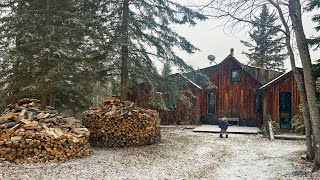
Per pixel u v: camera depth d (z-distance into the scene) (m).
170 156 9.41
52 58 10.86
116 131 11.02
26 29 11.14
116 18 13.27
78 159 8.51
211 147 11.40
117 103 11.83
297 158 9.05
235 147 11.52
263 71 20.16
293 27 7.76
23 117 9.01
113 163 8.13
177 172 7.41
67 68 11.60
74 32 11.80
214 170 7.74
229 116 20.66
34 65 11.10
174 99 14.65
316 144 7.30
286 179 6.75
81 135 9.05
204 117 21.22
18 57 10.43
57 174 6.80
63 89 12.30
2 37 11.27
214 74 21.38
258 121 19.73
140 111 11.95
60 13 12.06
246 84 20.39
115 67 13.04
